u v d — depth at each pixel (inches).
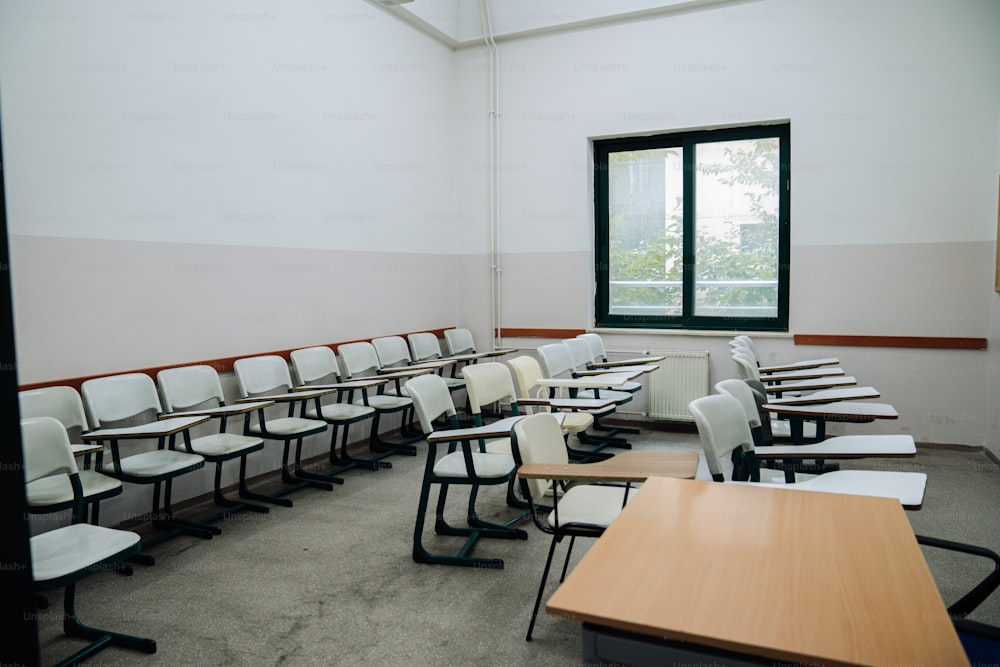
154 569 128.5
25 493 43.3
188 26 167.3
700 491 77.9
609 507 103.6
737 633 45.3
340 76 218.8
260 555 134.9
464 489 178.7
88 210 145.3
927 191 213.0
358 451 224.1
